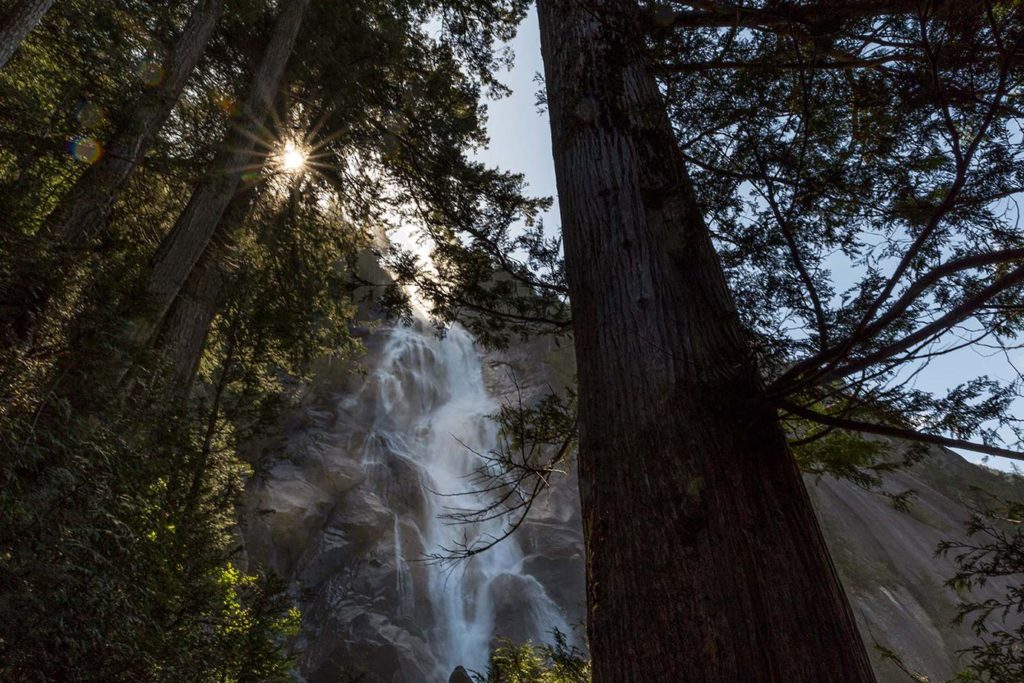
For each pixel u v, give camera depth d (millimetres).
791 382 1780
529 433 4082
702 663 1495
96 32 7977
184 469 5977
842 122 3152
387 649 19125
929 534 32469
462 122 11672
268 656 6227
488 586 24547
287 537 22000
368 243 12078
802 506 1854
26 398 3805
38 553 3260
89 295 4555
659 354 2096
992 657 4090
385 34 11547
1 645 3131
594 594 1864
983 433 1896
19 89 7430
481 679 5785
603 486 1981
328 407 30453
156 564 4441
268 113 10523
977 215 2740
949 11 2135
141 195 8984
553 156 3168
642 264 2348
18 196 4340
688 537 1690
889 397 1898
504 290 4566
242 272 9789
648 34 3547
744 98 2752
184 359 8555
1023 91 2605
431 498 27703
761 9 3088
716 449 1854
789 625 1553
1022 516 3910
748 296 2227
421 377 35969
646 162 2697
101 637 3512
